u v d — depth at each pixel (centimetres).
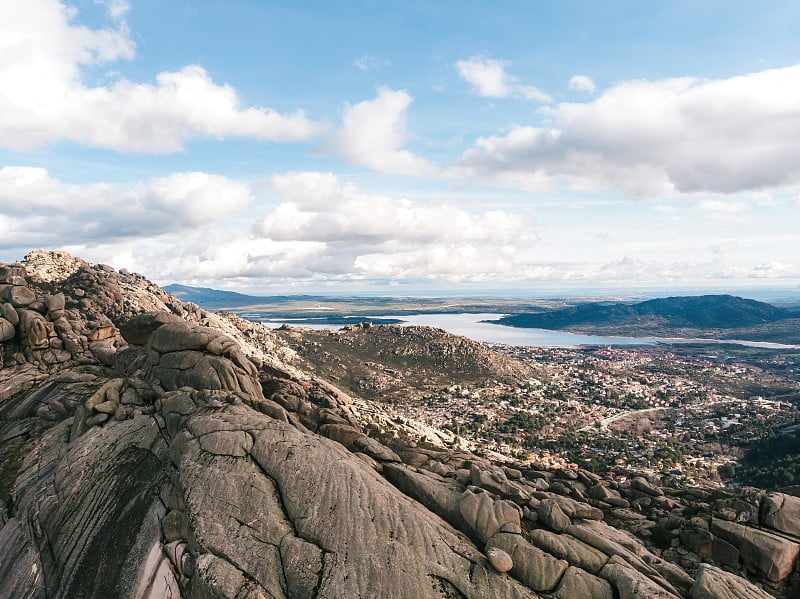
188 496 1836
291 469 1867
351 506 1694
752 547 1741
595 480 2495
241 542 1633
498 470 2452
